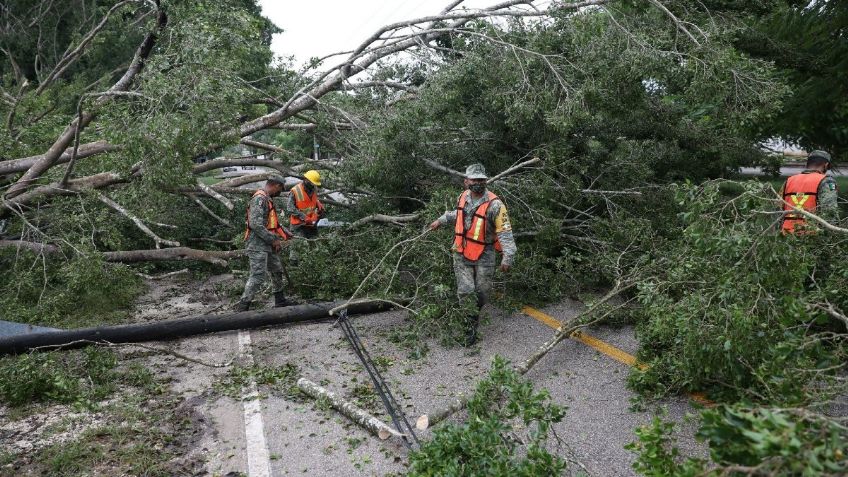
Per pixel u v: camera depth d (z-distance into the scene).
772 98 5.69
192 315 6.46
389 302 5.79
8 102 9.25
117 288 6.92
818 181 4.73
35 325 6.00
